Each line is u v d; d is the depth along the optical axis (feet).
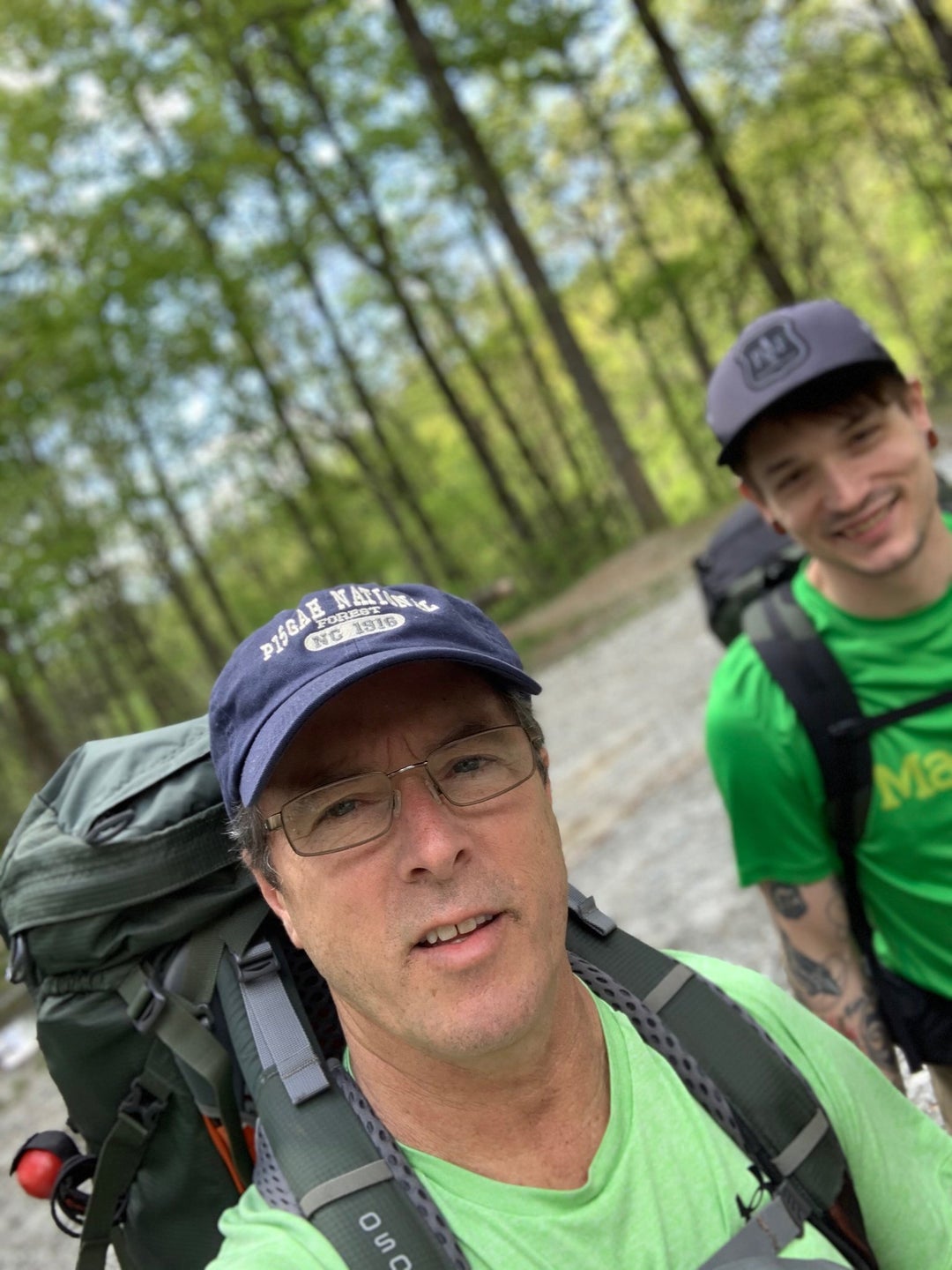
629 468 31.60
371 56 31.27
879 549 2.75
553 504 44.57
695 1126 1.78
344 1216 1.61
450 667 1.78
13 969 2.46
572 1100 1.75
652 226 45.24
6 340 23.75
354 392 44.24
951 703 2.73
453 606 1.91
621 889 8.43
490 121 37.42
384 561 41.37
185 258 27.12
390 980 1.66
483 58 24.88
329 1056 2.06
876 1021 2.90
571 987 1.84
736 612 4.38
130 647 44.60
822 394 2.76
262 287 35.40
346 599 1.84
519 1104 1.71
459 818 1.69
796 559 3.16
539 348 58.90
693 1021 1.88
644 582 26.37
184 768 2.46
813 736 2.79
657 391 60.13
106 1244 2.51
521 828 1.72
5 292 23.38
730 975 2.01
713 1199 1.72
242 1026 2.11
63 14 26.55
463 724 1.76
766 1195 1.74
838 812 2.82
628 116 33.24
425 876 1.65
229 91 32.48
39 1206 7.56
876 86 22.71
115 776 2.53
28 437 30.09
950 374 34.22
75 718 45.37
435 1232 1.62
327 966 1.73
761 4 22.08
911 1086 3.91
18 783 45.91
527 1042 1.67
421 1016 1.65
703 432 53.83
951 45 20.71
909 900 2.81
